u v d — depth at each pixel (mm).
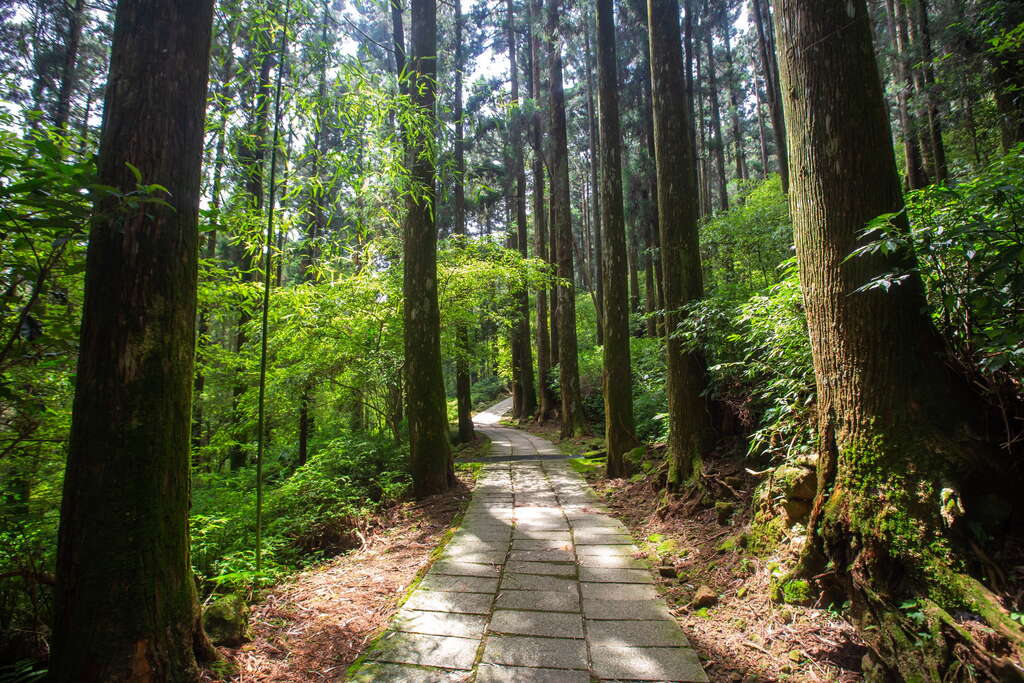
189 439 2107
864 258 2309
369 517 4895
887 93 11383
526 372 17328
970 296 2035
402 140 4320
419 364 5961
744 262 8477
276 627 2639
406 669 2193
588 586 3137
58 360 2479
